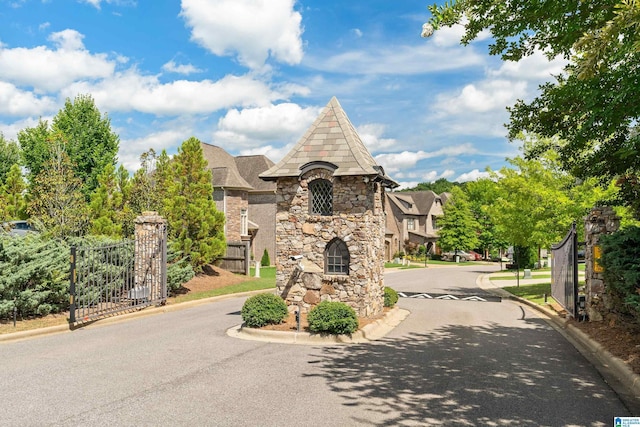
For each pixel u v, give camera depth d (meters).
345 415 6.25
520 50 9.30
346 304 12.58
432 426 5.89
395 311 15.84
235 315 15.20
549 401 6.86
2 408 6.50
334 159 13.43
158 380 7.86
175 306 16.69
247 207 35.25
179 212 21.84
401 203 64.69
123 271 15.94
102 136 40.22
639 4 5.60
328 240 13.32
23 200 25.16
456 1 8.85
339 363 9.03
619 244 10.31
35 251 13.09
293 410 6.44
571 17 7.82
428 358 9.49
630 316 10.84
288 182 13.73
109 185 22.36
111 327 12.96
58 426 5.86
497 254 69.69
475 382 7.80
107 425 5.91
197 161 23.48
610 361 8.92
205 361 9.16
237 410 6.44
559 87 9.96
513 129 10.45
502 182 24.69
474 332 12.59
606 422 6.06
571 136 10.28
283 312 12.23
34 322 12.56
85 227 20.61
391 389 7.39
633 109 7.30
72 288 12.67
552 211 22.52
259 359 9.34
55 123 38.84
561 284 16.25
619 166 10.35
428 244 68.44
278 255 13.70
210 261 23.56
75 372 8.34
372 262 13.85
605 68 7.65
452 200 63.12
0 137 45.16
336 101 14.77
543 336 12.05
